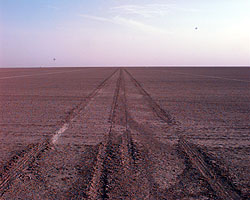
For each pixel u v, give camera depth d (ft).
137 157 14.58
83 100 39.40
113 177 11.92
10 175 12.17
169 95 46.06
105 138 18.56
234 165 13.56
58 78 102.73
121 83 75.36
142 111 30.07
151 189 10.78
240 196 10.30
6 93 48.80
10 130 20.89
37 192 10.55
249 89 56.54
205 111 30.22
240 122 24.36
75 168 12.98
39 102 37.24
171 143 17.46
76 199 9.97
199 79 93.86
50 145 16.85
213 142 17.79
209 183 11.40
